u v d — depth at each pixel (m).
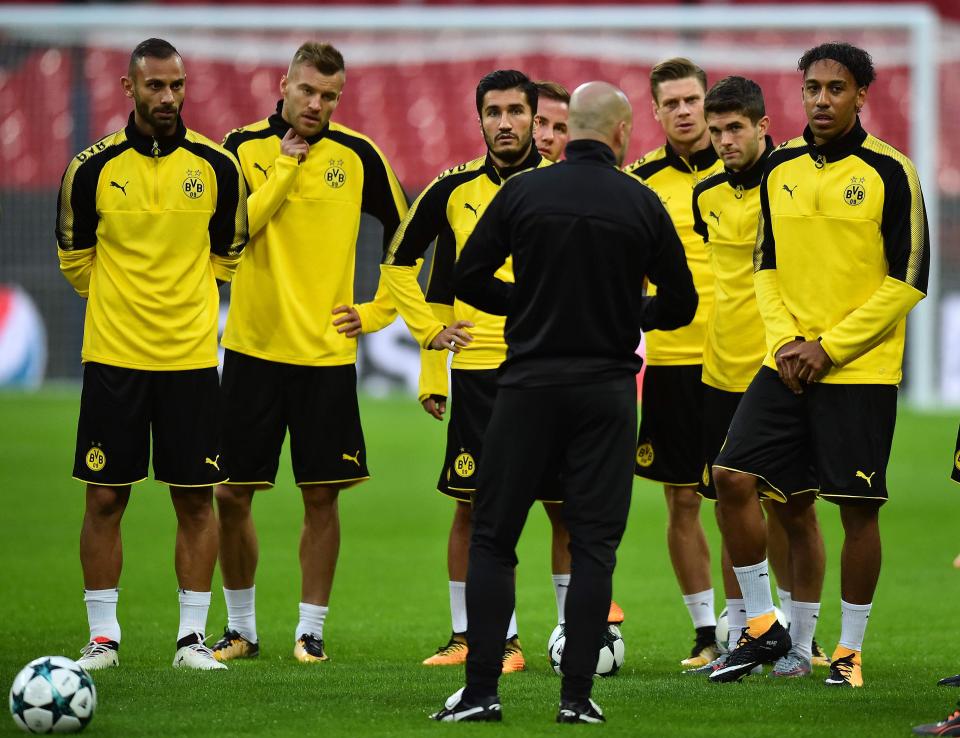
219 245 21.69
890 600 29.38
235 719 16.61
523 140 21.80
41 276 66.12
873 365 19.75
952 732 15.79
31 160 71.31
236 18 64.00
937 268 65.06
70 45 72.50
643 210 16.80
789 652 20.83
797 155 20.25
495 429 16.78
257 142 23.55
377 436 53.81
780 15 62.97
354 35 73.81
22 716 15.75
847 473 19.58
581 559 16.48
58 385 65.56
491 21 63.69
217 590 31.00
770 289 20.41
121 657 22.45
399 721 16.48
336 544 23.23
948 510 42.06
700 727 16.27
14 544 35.22
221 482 21.28
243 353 23.08
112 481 20.91
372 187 23.83
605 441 16.62
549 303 16.58
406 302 22.34
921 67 64.44
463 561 22.69
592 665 16.42
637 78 75.81
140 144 20.86
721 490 20.19
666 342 23.73
